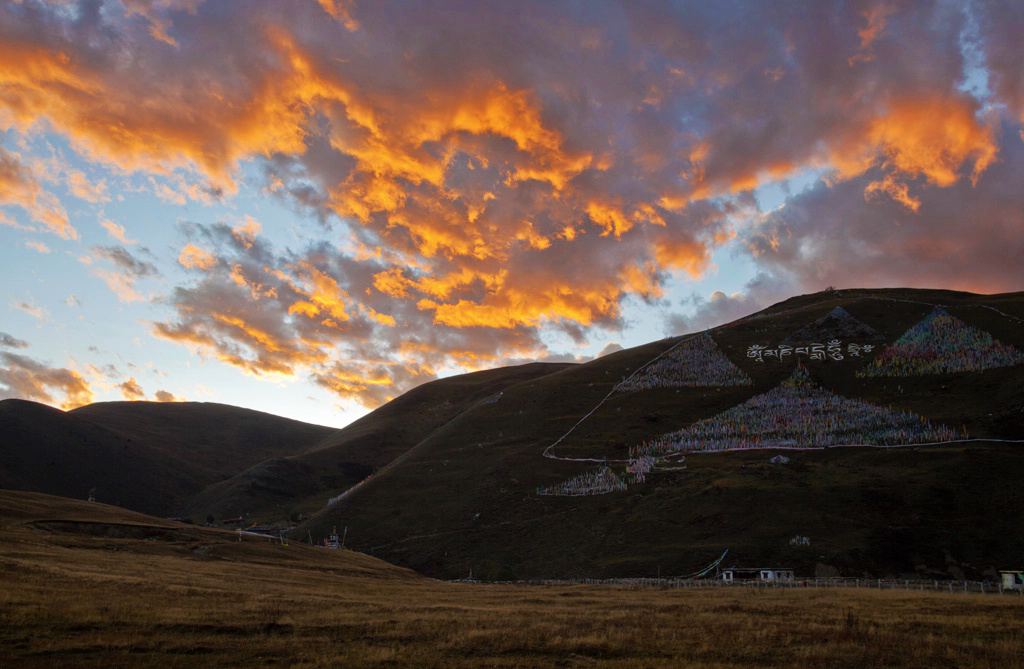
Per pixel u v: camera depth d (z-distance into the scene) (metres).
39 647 21.95
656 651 25.48
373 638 26.89
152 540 68.38
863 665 23.47
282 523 170.12
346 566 77.25
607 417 160.62
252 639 25.36
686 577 85.38
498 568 101.44
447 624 30.69
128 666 20.80
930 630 30.62
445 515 129.62
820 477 105.81
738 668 22.84
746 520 96.94
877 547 84.06
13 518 66.12
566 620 33.41
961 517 87.12
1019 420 112.69
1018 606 40.31
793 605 42.06
